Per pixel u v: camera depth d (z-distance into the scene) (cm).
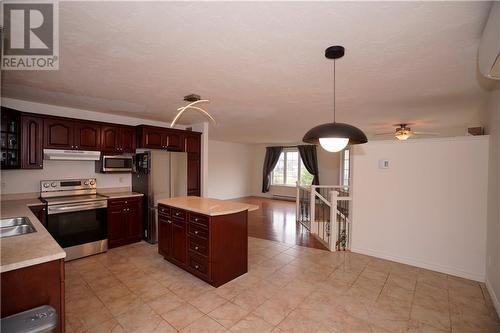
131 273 301
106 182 425
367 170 369
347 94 302
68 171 381
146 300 243
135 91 290
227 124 521
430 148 321
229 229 284
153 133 432
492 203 264
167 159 428
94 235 358
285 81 255
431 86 271
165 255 333
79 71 230
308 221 564
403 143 340
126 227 398
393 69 225
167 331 198
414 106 361
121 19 148
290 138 788
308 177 895
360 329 202
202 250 276
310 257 360
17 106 328
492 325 209
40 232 187
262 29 159
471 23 151
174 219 316
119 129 409
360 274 303
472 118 444
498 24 124
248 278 292
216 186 883
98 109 383
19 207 284
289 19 147
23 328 117
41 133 329
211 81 256
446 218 310
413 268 322
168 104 350
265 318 216
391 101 334
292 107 367
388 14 142
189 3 132
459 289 268
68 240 333
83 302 238
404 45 180
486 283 276
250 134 688
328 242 418
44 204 312
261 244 420
